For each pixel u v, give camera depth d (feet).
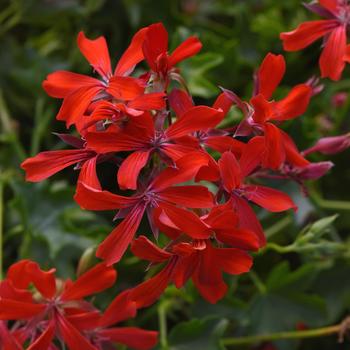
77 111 1.34
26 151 2.00
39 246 1.77
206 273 1.34
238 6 2.01
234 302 1.74
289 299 1.77
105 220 1.83
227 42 1.92
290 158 1.40
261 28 1.97
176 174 1.29
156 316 1.79
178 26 2.00
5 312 1.43
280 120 1.39
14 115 2.02
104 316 1.49
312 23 1.46
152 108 1.29
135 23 1.96
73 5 1.99
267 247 1.67
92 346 1.45
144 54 1.33
